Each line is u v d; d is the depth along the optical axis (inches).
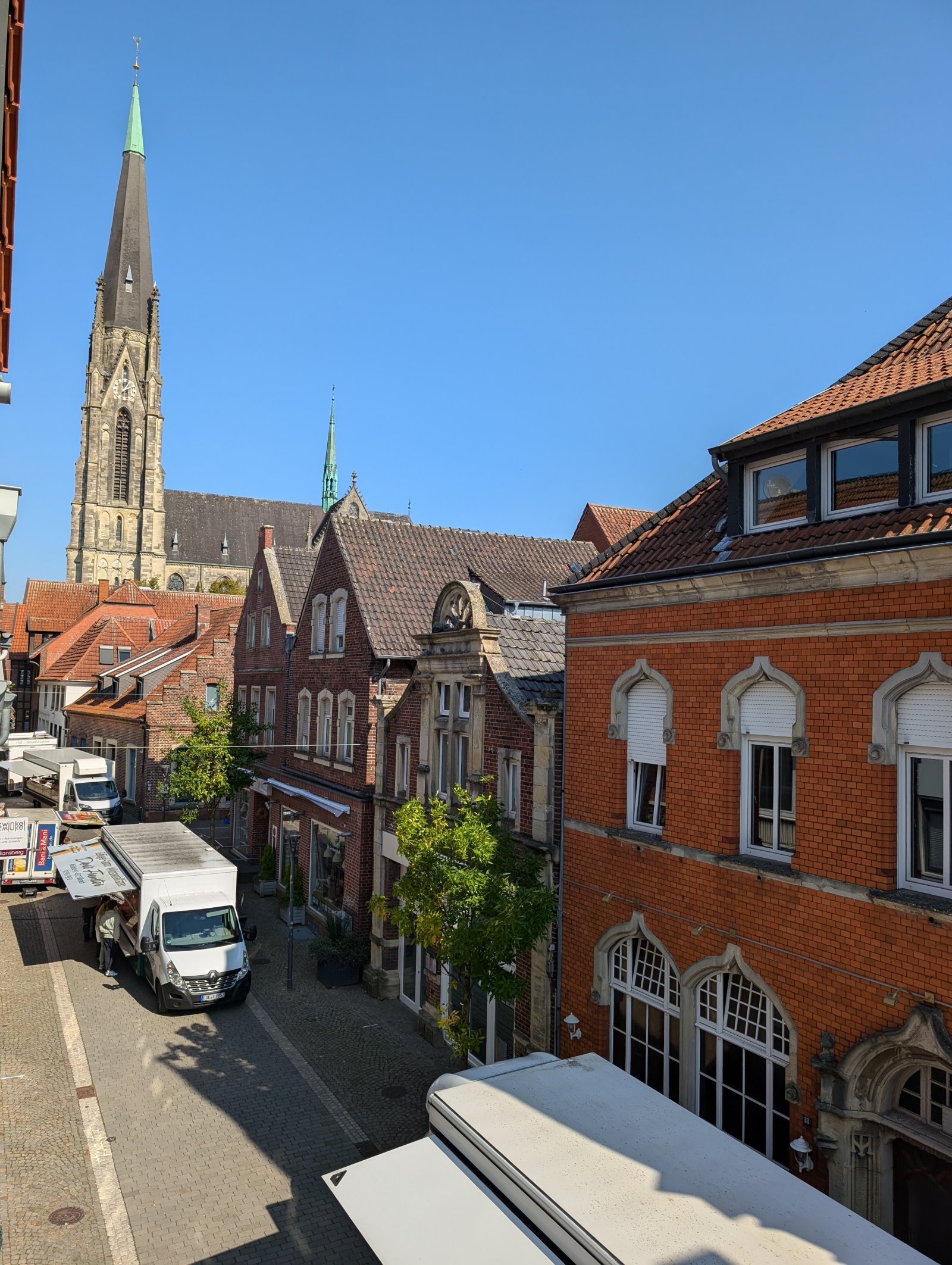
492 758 606.2
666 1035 438.3
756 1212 264.4
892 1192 335.0
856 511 370.6
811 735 365.1
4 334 437.1
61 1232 418.0
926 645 321.7
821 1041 350.3
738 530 426.3
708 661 421.4
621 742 479.5
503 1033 574.9
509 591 885.8
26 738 1879.9
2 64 290.0
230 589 3814.0
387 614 857.5
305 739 1013.2
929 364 380.8
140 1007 714.2
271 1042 650.8
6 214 370.6
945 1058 302.0
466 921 469.4
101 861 849.5
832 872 352.2
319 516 4436.5
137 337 3905.0
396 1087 579.5
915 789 331.0
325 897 911.7
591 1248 246.7
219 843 1358.3
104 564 3794.3
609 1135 310.0
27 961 823.7
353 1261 402.0
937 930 310.3
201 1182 463.2
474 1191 297.0
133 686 1643.7
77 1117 529.3
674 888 434.0
